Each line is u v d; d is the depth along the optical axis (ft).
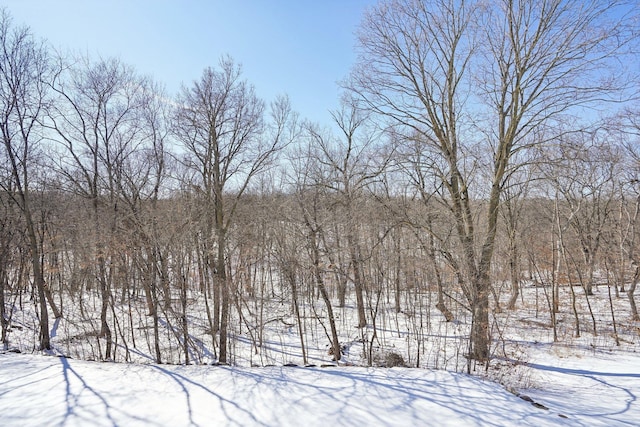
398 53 42.37
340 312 70.74
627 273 73.72
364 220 56.54
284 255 48.91
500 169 41.57
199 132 49.03
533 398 29.32
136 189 48.73
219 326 53.21
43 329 44.45
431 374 31.71
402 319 64.28
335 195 62.13
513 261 66.08
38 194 63.93
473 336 41.11
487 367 36.81
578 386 33.86
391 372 32.12
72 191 51.34
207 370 31.30
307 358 45.39
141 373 29.78
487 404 25.90
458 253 43.42
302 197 54.70
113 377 28.55
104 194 52.34
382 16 42.16
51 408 22.95
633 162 56.08
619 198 71.41
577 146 36.88
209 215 51.93
